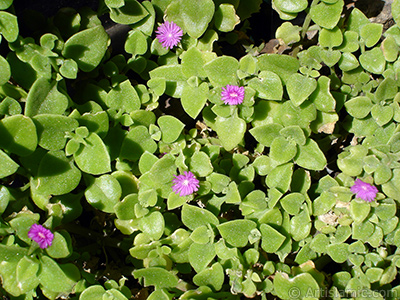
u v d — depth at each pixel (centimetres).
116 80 26
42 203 22
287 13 25
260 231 23
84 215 28
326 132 24
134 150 24
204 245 23
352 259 23
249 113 24
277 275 22
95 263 26
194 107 24
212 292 22
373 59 24
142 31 25
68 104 22
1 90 22
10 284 20
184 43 26
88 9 26
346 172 23
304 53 24
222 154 26
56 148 22
